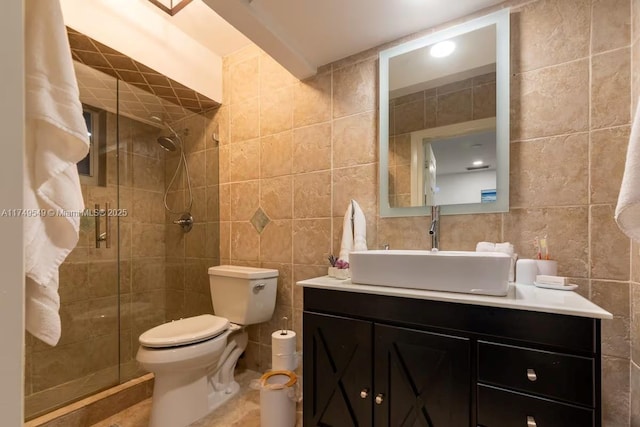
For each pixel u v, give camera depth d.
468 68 1.39
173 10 1.68
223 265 2.17
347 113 1.71
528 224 1.25
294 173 1.89
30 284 0.65
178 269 2.26
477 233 1.35
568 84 1.19
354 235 1.58
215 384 1.69
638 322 1.02
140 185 2.12
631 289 1.06
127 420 1.54
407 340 1.04
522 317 0.88
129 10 1.63
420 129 1.49
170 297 2.27
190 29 1.92
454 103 1.42
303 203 1.85
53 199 0.66
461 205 1.38
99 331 1.83
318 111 1.81
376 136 1.62
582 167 1.16
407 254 1.13
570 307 0.83
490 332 0.92
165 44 1.82
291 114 1.91
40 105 0.61
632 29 1.08
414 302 1.05
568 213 1.18
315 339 1.26
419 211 1.48
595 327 0.79
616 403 1.08
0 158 0.42
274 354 1.58
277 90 1.97
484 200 1.33
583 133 1.16
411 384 1.03
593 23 1.15
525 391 0.86
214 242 2.21
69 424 1.43
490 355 0.91
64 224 0.69
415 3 1.32
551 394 0.83
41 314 0.66
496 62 1.32
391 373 1.07
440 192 1.44
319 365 1.25
